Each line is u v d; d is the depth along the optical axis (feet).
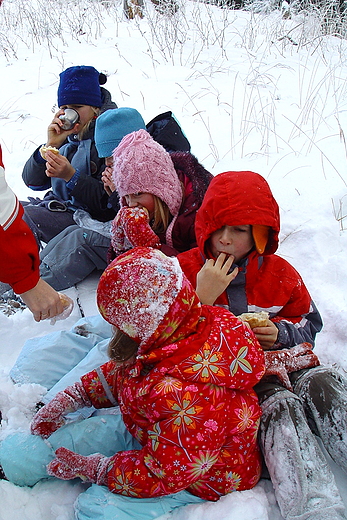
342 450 6.45
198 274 7.25
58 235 11.02
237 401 6.13
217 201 7.07
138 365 6.07
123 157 8.63
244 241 7.17
